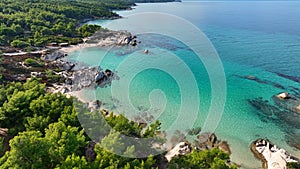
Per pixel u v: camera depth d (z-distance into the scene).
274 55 82.75
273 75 65.56
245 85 58.88
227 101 50.56
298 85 59.28
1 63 61.19
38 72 60.56
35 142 24.72
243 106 49.00
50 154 25.27
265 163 34.22
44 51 79.50
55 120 33.41
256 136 40.16
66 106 34.53
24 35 95.94
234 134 40.38
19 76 56.59
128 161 25.75
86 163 24.00
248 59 78.56
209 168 25.42
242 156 35.53
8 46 82.50
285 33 117.31
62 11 136.25
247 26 135.00
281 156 34.00
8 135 33.94
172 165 26.38
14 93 37.78
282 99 52.03
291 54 83.88
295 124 43.47
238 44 97.19
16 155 23.89
